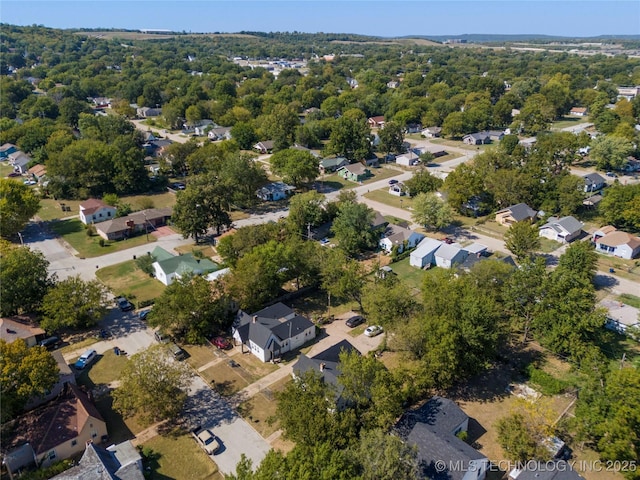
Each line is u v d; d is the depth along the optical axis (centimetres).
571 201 9862
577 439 4488
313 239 9006
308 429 4062
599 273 7962
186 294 6028
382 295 5825
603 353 5828
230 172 10938
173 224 9812
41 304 6356
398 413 4562
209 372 5634
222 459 4434
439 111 19412
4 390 4522
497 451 4512
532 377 5450
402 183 12131
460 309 5322
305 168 12119
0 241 7412
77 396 4822
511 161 11662
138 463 4206
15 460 4200
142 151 12975
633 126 16138
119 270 8188
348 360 4684
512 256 8462
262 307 6894
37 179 12812
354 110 18800
